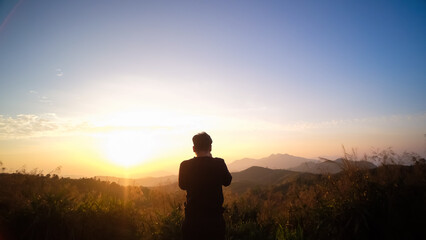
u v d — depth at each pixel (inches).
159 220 222.7
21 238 163.3
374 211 165.0
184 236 111.3
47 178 293.6
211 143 125.7
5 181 244.8
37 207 174.1
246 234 205.9
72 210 190.1
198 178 114.5
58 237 170.1
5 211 179.8
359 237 162.6
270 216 244.4
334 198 195.2
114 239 194.9
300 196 230.7
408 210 161.9
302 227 196.4
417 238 153.4
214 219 109.5
